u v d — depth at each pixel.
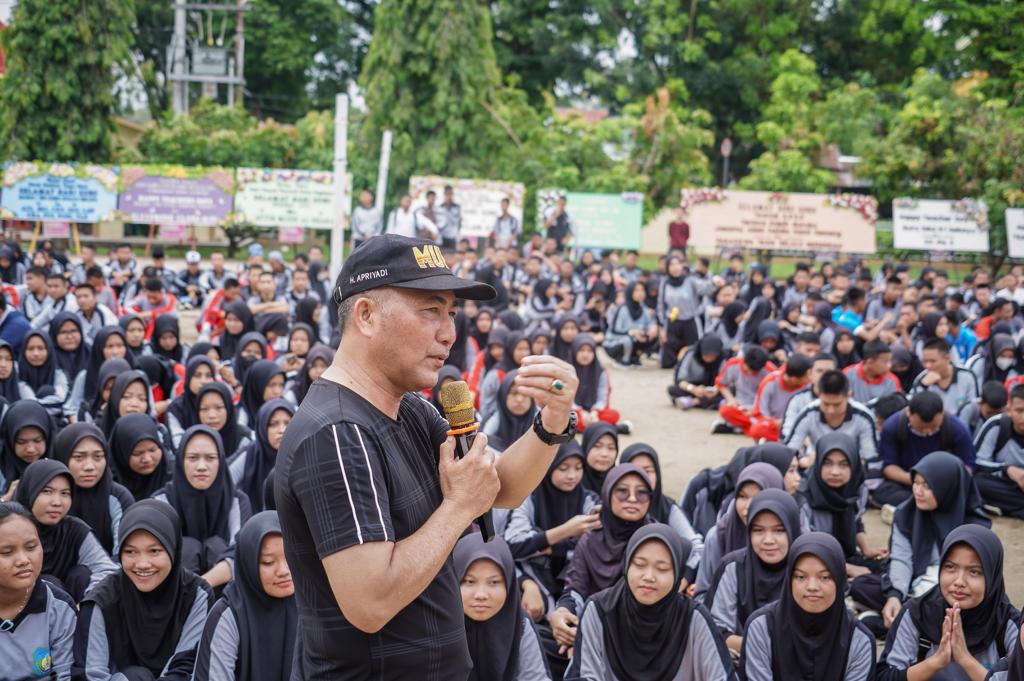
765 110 25.31
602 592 3.89
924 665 3.71
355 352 1.77
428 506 1.76
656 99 26.41
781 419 8.02
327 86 30.47
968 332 10.43
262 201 16.38
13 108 19.33
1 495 5.24
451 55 19.91
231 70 27.50
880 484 6.59
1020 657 3.41
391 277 1.72
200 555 4.76
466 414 1.81
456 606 1.83
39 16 19.12
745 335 11.38
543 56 27.70
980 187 17.91
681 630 3.75
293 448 1.68
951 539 3.90
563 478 5.13
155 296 10.54
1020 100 22.62
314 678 1.73
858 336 10.13
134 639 3.80
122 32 20.05
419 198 16.84
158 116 24.59
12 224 17.58
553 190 17.30
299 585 1.72
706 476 5.70
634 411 9.83
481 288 1.73
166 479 5.49
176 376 8.09
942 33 27.28
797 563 3.70
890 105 26.75
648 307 13.09
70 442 4.74
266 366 7.04
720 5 28.06
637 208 17.17
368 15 30.67
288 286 13.19
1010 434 6.57
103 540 4.83
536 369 1.84
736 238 16.72
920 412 6.32
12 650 3.59
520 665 3.78
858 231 16.64
